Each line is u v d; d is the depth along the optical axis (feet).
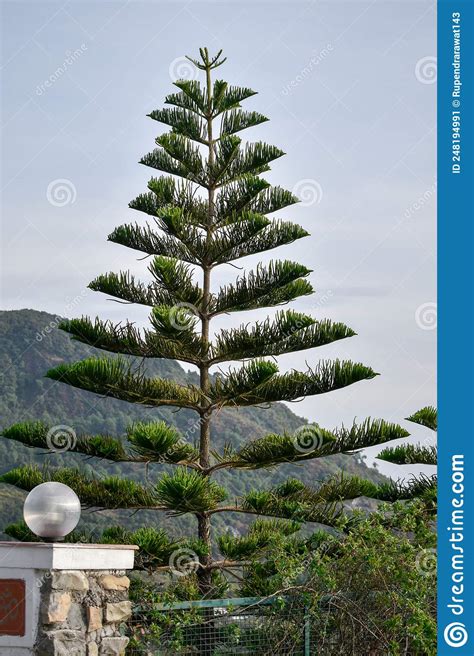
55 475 32.12
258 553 30.78
